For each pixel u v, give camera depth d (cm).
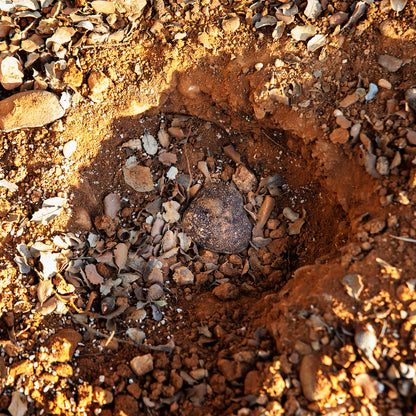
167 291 36
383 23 34
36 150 36
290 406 28
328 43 35
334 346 28
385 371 28
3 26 36
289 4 36
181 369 31
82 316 34
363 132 33
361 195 33
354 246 31
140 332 33
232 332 32
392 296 29
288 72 35
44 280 34
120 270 36
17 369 31
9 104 35
